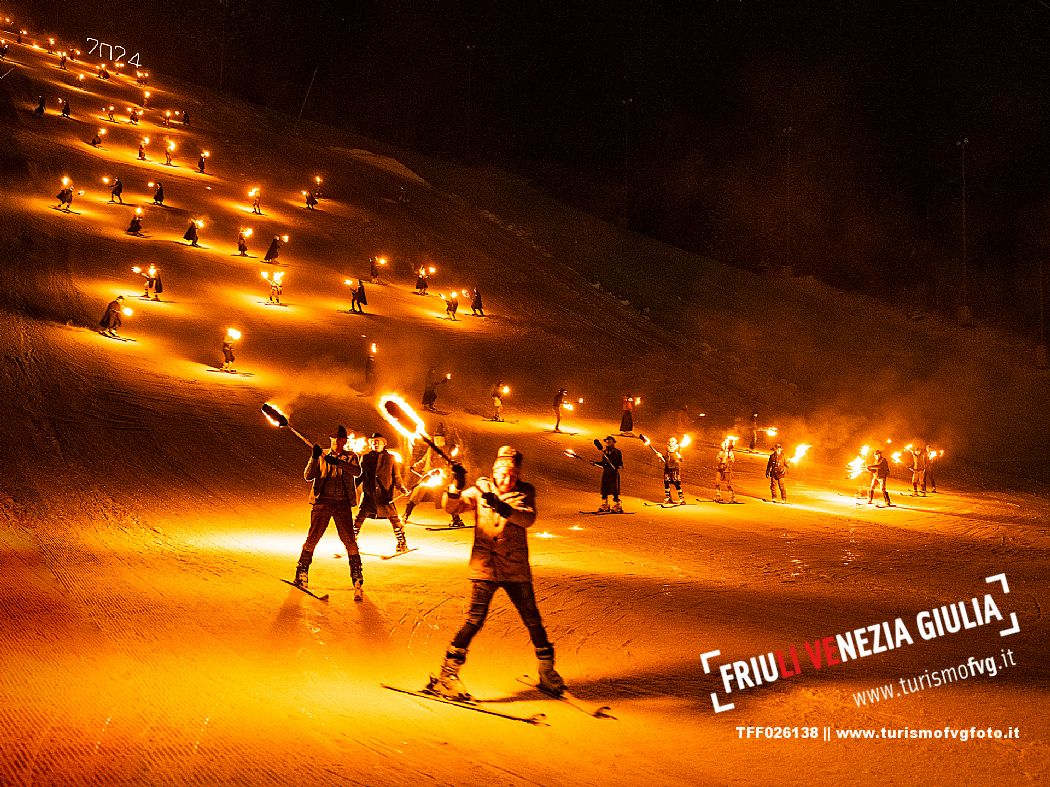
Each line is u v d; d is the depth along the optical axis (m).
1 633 7.52
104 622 8.18
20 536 11.97
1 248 37.47
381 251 56.56
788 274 78.44
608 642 9.35
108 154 58.19
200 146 68.75
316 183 68.75
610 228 82.94
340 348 37.59
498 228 73.56
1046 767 6.13
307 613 9.37
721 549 17.02
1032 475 42.47
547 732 6.36
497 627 9.59
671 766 5.89
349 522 10.48
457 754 5.72
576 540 16.83
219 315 37.84
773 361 57.50
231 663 7.28
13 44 82.94
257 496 17.80
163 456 20.23
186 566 11.17
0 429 19.84
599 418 37.88
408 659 8.04
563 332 50.69
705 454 35.00
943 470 41.19
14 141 53.56
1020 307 69.88
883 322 69.06
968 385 58.25
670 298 65.56
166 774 4.98
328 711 6.32
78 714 5.79
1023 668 9.26
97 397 24.48
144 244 44.25
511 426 33.03
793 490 29.64
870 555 17.62
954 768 6.08
